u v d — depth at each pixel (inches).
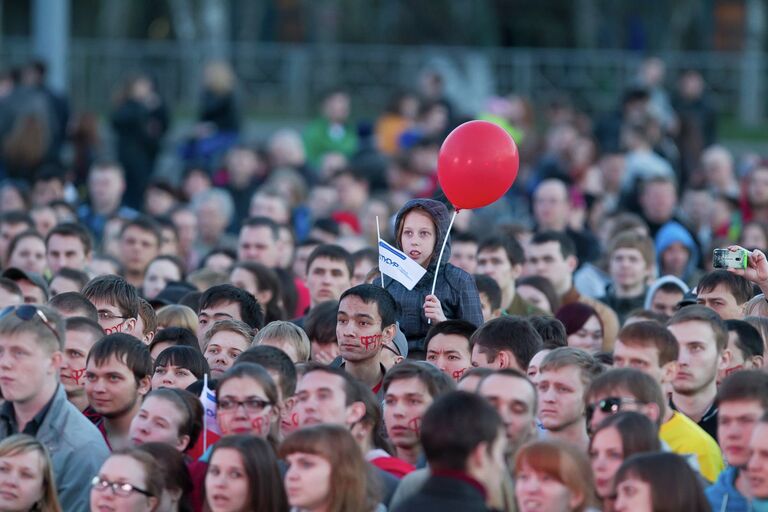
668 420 911.0
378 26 4001.0
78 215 1931.6
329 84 3420.3
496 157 1113.4
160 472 826.2
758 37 3986.2
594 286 1545.3
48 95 2436.0
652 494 734.5
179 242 1688.0
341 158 2368.4
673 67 3430.1
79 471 902.4
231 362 1045.8
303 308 1465.3
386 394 893.2
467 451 745.0
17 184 1910.7
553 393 892.6
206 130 2640.3
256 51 3412.9
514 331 971.3
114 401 952.9
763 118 3476.9
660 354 921.5
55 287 1288.1
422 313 1093.8
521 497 762.2
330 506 777.6
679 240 1617.9
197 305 1240.2
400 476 856.9
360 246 1556.3
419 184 2181.3
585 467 764.6
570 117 2741.1
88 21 3880.4
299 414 855.7
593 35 3932.1
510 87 3339.1
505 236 1346.0
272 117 3390.7
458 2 3988.7
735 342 991.6
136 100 2509.8
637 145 2198.6
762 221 1647.4
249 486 795.4
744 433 816.3
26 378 897.5
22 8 3991.1
